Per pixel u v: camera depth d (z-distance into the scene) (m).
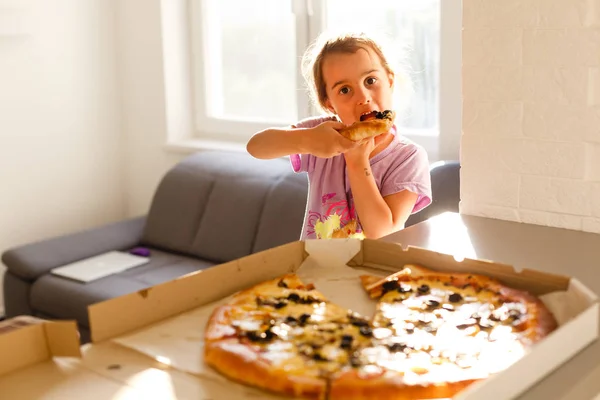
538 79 1.36
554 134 1.36
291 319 0.97
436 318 0.97
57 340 0.90
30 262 2.86
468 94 1.45
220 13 3.31
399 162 1.59
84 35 3.36
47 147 3.30
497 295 1.02
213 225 2.89
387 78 1.56
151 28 3.33
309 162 1.63
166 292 1.00
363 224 1.50
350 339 0.90
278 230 2.70
